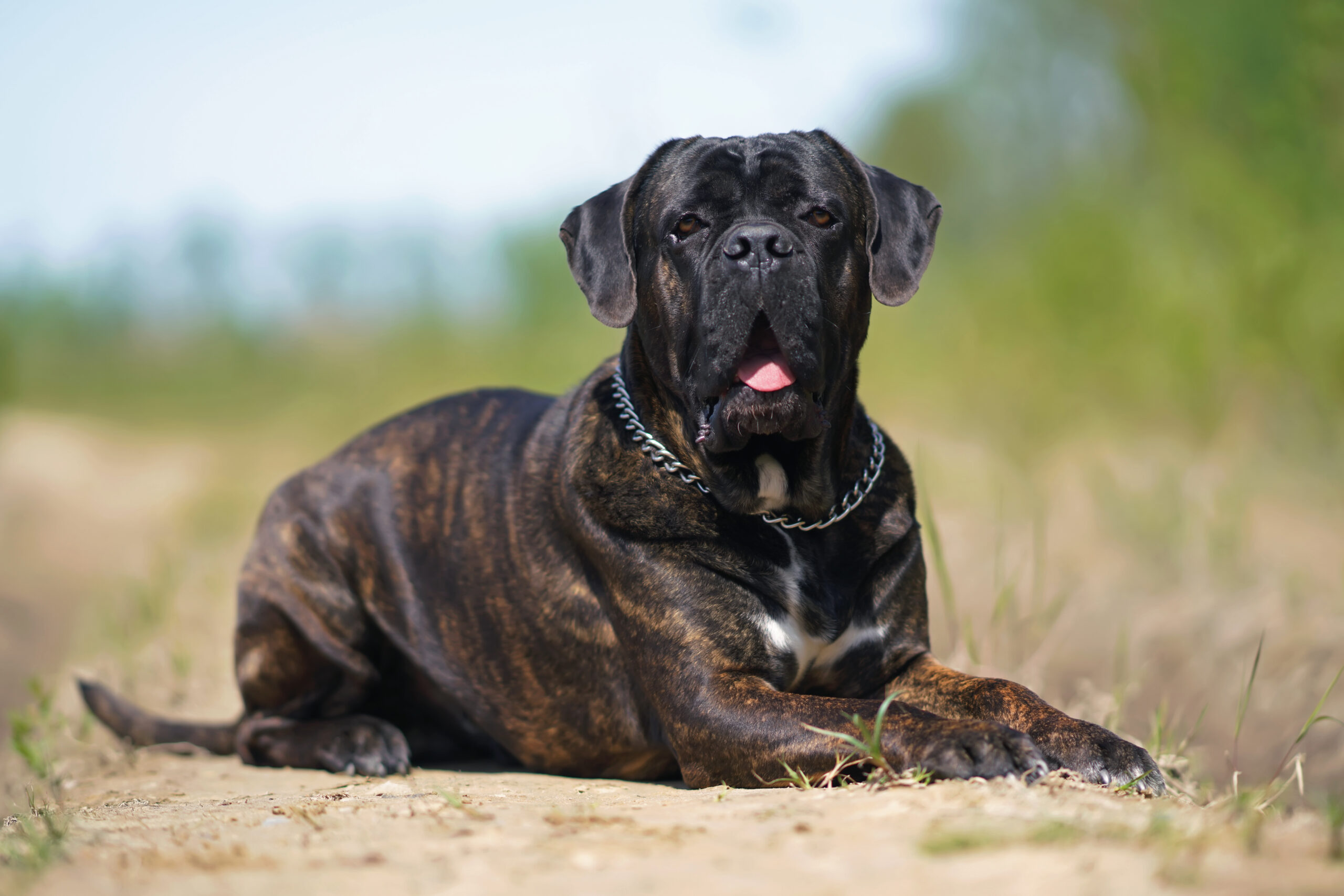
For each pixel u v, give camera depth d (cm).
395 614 808
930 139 2548
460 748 846
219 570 1688
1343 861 374
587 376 781
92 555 2345
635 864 405
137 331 4906
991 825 426
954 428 2073
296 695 844
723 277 639
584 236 732
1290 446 1631
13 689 1404
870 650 689
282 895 379
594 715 725
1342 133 1633
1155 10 1878
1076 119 2233
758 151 689
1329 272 1647
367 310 4328
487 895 374
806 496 670
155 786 750
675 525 667
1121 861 374
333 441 3422
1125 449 1747
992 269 2275
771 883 375
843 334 696
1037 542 1043
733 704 623
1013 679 929
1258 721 951
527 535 739
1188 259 1833
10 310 4881
